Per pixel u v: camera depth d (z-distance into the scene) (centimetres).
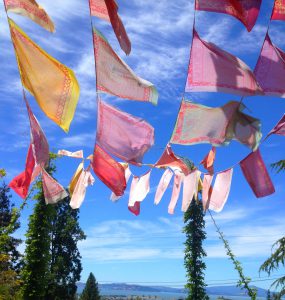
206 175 741
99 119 545
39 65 492
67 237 3728
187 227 2994
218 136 566
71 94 495
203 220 2992
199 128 561
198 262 2941
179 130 559
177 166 722
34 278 2370
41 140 541
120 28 459
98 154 606
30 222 2405
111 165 615
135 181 820
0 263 1900
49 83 493
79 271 3725
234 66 499
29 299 2334
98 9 470
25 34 484
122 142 550
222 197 726
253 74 498
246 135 568
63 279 3625
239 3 465
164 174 835
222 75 496
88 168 805
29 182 675
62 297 3562
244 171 651
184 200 727
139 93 501
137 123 554
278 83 514
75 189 803
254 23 465
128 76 498
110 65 493
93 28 479
